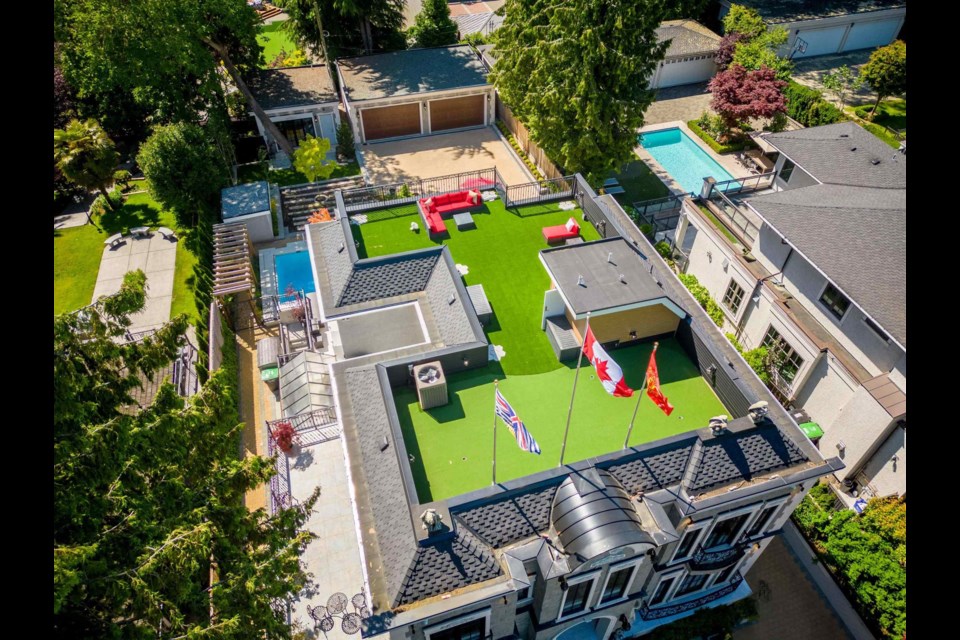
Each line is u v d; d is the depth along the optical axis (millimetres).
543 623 22562
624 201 49812
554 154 44969
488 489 20156
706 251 39000
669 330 27375
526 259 31828
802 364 32344
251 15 49469
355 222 34219
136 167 53688
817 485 30500
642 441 23422
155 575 17656
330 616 26703
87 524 17797
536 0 42281
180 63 45469
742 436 21828
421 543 18828
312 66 58250
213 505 21188
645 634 26391
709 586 26922
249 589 20188
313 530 29797
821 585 28859
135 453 19375
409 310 28406
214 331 37188
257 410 36188
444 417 24188
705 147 55531
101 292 42562
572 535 19156
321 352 37125
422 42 64938
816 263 29906
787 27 65938
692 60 63250
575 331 26656
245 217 45062
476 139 57281
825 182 35219
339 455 33031
